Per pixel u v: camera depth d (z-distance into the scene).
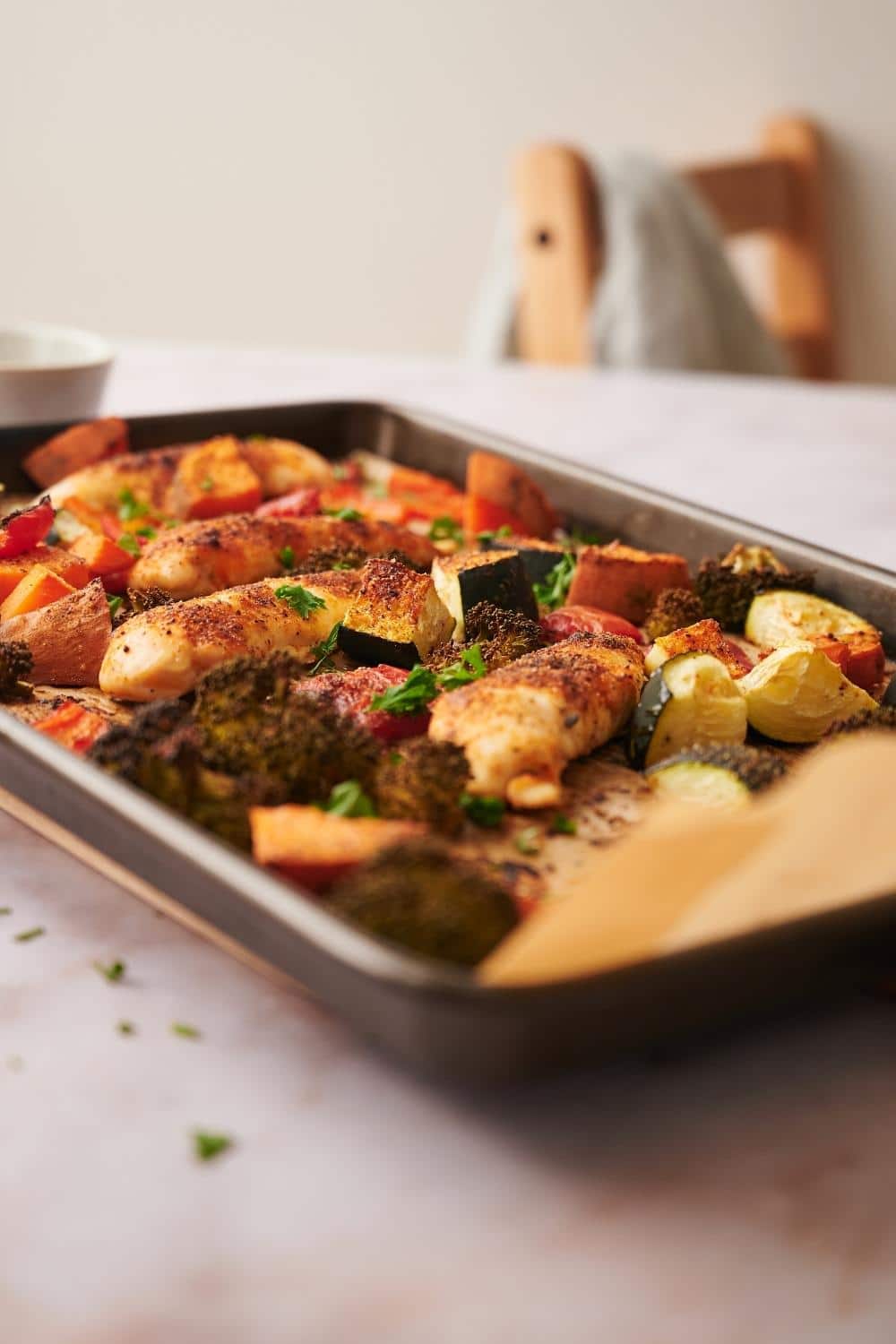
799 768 0.73
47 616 0.77
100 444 0.98
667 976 0.54
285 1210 0.55
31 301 2.15
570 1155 0.57
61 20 1.99
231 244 2.07
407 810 0.65
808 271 1.79
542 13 1.85
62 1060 0.59
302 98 1.97
